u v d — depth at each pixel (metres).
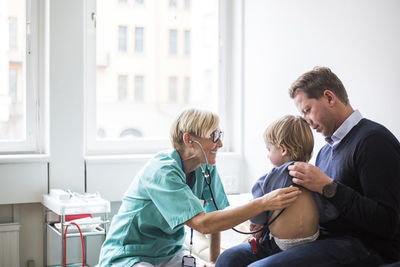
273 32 3.15
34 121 3.14
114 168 3.13
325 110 1.86
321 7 2.71
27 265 3.04
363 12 2.43
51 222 2.90
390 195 1.70
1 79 3.08
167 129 3.52
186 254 2.13
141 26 3.42
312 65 2.80
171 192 1.87
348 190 1.72
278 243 1.83
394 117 2.26
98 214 3.18
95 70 3.27
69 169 3.04
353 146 1.81
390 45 2.27
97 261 3.22
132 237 2.04
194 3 3.55
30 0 3.10
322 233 1.89
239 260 1.93
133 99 3.42
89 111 3.26
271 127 1.92
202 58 3.60
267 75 3.22
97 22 3.29
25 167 2.94
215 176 2.24
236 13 3.55
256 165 3.37
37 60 3.14
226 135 3.65
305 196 1.79
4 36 3.08
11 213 3.00
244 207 1.75
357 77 2.47
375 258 1.73
